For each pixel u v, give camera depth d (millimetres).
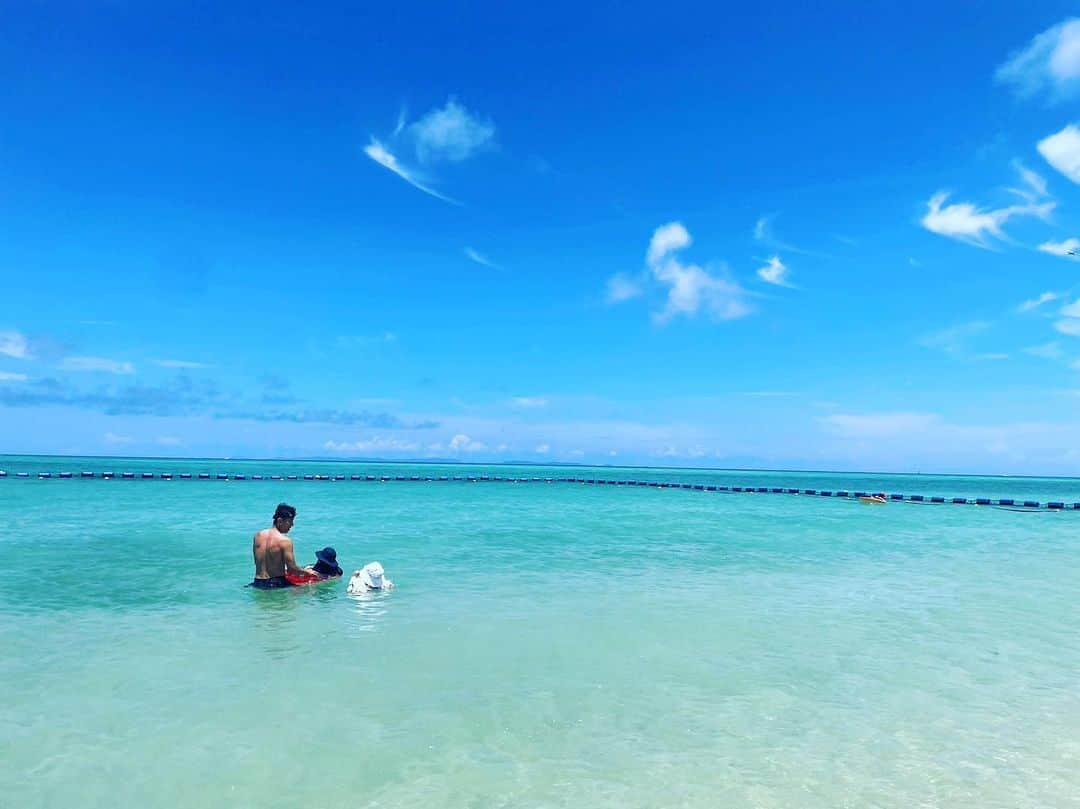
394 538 19391
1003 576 14594
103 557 15211
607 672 7684
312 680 7262
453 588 12391
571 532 22406
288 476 70250
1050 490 98938
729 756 5609
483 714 6422
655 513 32188
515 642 8836
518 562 15539
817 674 7707
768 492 59562
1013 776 5312
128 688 6945
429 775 5203
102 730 5930
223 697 6730
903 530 25797
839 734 6066
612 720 6328
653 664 7996
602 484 70938
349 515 26938
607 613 10516
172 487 46438
